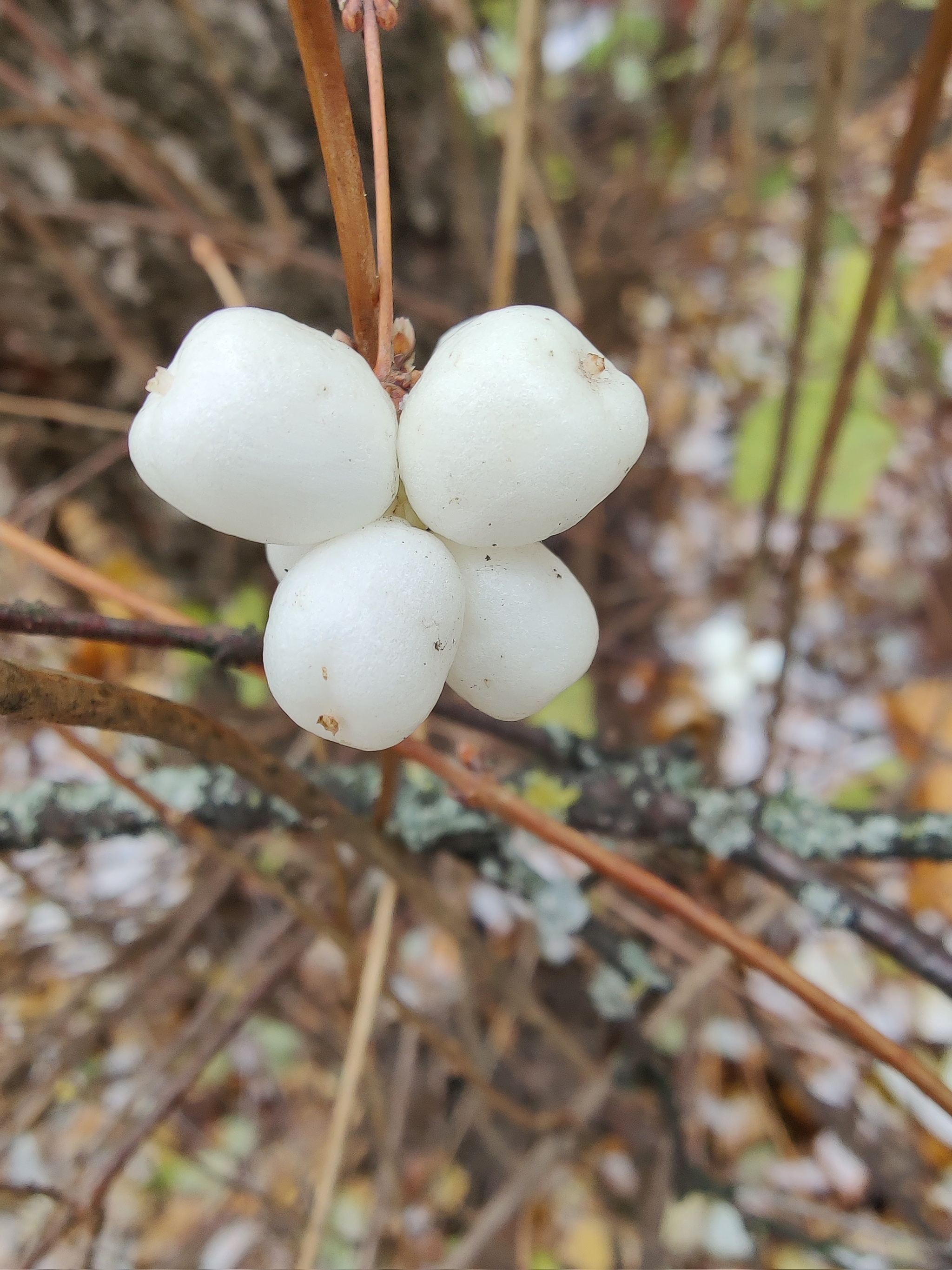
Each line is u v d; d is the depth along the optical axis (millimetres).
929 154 210
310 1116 152
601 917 146
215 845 92
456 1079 153
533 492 47
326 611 46
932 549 200
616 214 209
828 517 162
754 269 226
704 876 142
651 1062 121
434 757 80
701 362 203
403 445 48
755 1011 134
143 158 151
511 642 53
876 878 164
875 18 214
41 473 185
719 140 243
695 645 200
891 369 194
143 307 168
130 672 180
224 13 146
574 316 167
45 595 168
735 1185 126
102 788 99
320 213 171
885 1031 149
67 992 156
